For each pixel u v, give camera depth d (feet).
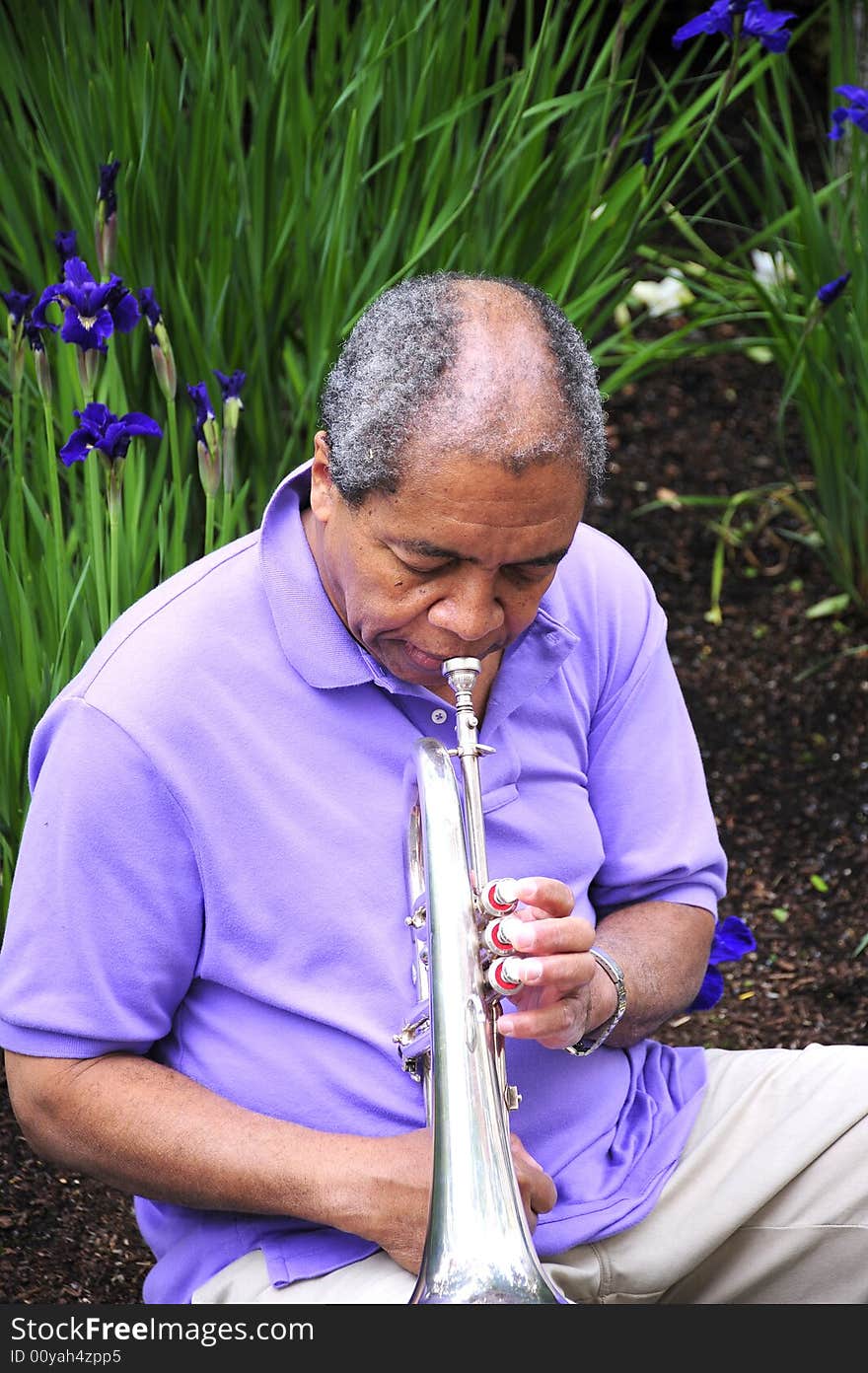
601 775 10.25
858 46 21.15
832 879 16.78
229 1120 8.69
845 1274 9.97
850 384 18.78
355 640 8.88
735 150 25.21
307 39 16.10
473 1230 7.47
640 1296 9.65
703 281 22.04
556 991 8.12
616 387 18.29
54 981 8.66
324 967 8.88
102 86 16.10
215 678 8.73
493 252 16.21
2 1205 12.50
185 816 8.62
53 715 8.81
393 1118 8.90
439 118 16.01
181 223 15.38
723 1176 9.73
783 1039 14.87
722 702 18.89
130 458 13.51
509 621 8.32
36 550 14.35
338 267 15.10
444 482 7.67
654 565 20.67
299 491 9.18
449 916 7.84
